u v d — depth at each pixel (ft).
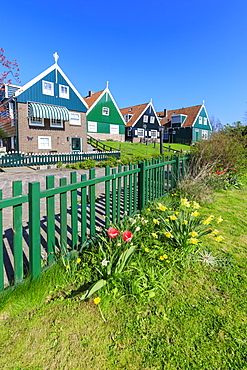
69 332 6.09
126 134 145.59
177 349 5.71
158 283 8.15
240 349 5.71
